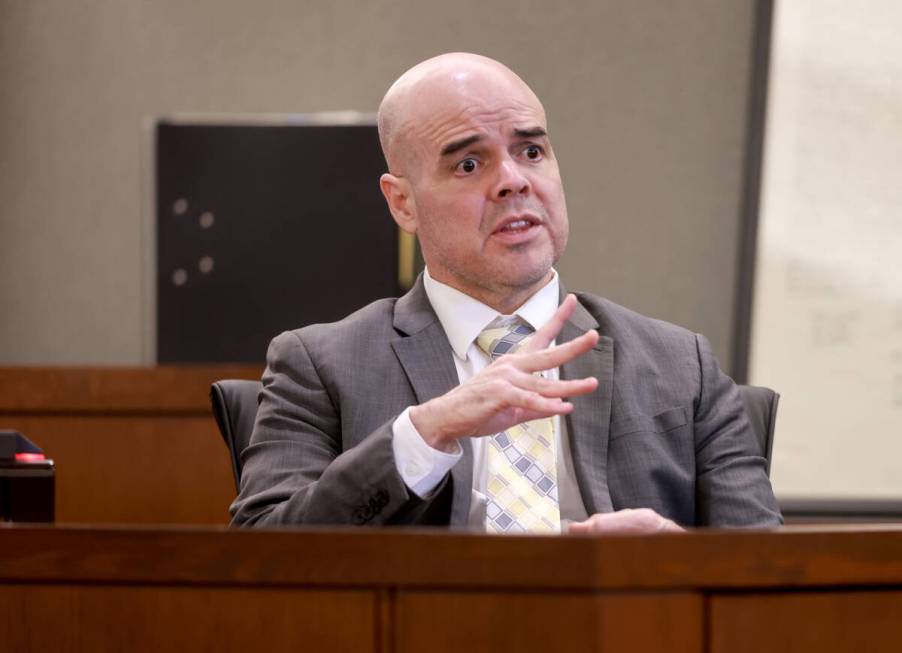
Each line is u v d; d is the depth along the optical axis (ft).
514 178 20.31
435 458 17.49
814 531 13.29
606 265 42.11
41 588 13.58
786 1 40.63
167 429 35.32
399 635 13.09
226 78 42.22
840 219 40.65
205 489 35.27
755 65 40.88
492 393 17.08
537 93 42.01
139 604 13.48
